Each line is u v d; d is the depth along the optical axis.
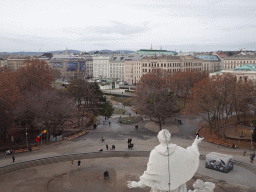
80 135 73.75
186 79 127.38
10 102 66.44
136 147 63.50
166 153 12.91
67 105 72.44
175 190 13.56
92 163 53.56
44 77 104.94
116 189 41.34
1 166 50.69
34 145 63.72
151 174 13.14
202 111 82.38
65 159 55.94
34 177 46.62
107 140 69.62
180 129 80.94
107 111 87.69
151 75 135.25
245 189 41.81
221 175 47.53
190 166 13.63
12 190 41.41
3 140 68.38
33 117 67.12
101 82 184.88
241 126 83.62
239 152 60.53
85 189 41.53
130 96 141.88
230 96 71.12
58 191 40.94
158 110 78.00
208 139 69.19
